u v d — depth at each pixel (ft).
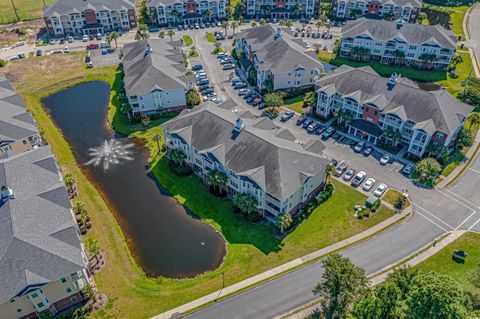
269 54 445.78
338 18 641.40
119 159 345.72
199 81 458.50
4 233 220.02
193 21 640.58
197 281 238.07
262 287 232.12
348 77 377.09
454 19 644.69
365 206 286.66
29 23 648.38
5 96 387.14
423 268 239.50
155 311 220.23
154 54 436.76
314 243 260.01
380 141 351.87
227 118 316.60
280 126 379.96
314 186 290.35
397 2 594.65
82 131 386.11
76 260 217.36
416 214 279.69
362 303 200.34
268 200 266.36
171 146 336.29
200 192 306.76
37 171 274.16
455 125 318.24
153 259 254.88
